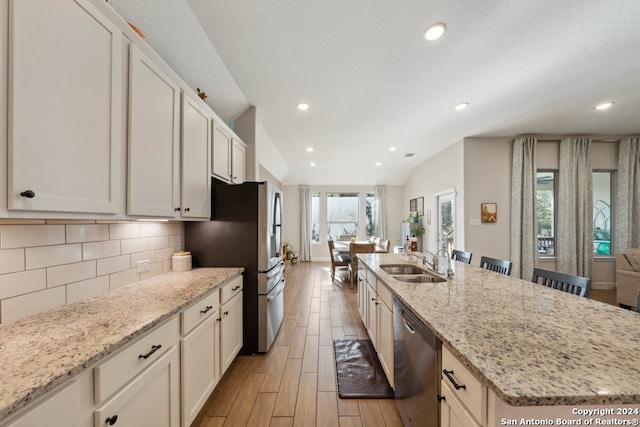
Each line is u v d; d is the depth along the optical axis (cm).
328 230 781
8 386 66
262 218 234
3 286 102
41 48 83
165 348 120
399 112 321
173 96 163
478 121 355
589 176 418
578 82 250
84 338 92
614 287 430
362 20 170
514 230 422
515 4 158
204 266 234
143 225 182
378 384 191
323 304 374
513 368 72
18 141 77
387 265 251
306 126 370
